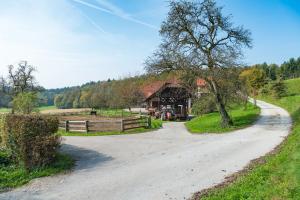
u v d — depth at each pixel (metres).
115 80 90.00
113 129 32.72
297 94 84.75
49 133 16.78
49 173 15.36
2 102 60.19
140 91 73.56
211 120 41.25
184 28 34.22
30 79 60.41
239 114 48.34
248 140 24.36
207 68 33.62
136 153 20.70
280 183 10.98
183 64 33.38
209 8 33.25
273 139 24.12
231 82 33.88
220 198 10.98
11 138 16.22
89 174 15.48
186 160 18.09
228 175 14.50
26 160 15.62
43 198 12.06
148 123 35.50
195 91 39.50
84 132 31.98
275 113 46.84
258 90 87.94
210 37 34.16
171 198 11.73
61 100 125.12
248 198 10.39
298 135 22.47
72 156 19.81
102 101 84.19
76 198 12.02
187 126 38.91
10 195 12.42
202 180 13.90
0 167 15.62
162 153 20.47
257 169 14.44
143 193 12.41
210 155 19.22
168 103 57.72
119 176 15.02
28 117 16.41
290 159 14.14
